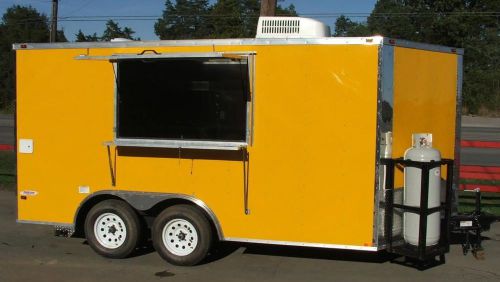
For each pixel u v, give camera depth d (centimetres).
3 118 3684
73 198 644
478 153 1745
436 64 616
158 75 600
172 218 606
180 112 596
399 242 588
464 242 717
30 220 659
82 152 637
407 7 4825
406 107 581
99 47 624
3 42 6294
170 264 619
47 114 646
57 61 639
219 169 595
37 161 653
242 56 572
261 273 592
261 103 578
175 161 608
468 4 4769
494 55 4644
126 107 611
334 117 560
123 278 575
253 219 589
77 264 621
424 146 576
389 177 562
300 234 578
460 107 654
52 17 3072
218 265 618
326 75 560
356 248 562
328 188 566
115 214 627
